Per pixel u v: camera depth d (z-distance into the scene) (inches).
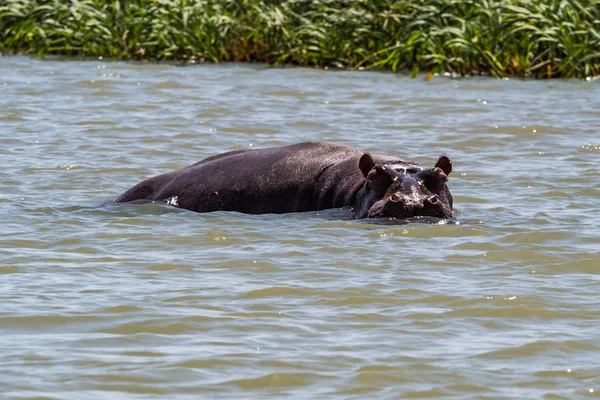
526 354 1155.3
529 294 1346.0
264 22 4033.0
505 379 1089.4
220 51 4025.6
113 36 4087.1
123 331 1207.6
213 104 3043.8
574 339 1197.7
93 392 1041.5
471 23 3742.6
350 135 2630.4
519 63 3681.1
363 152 1877.5
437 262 1492.4
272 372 1097.4
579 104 3080.7
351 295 1342.3
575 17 3713.1
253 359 1128.8
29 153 2357.3
